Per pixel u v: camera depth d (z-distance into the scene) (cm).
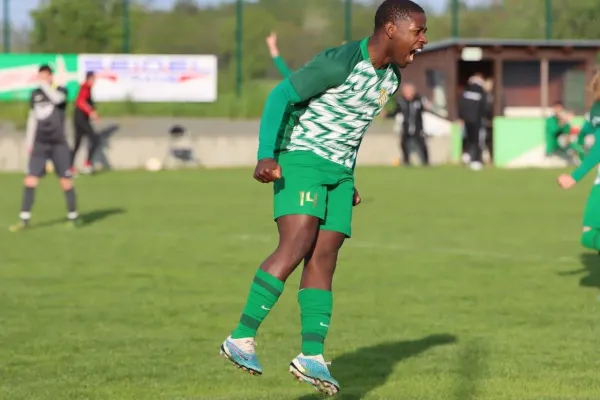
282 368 1683
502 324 2052
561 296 2373
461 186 5503
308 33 9925
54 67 8312
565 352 1792
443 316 2139
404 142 6931
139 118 8400
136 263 2905
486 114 6931
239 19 8762
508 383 1564
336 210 1313
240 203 4656
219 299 2342
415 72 7662
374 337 1930
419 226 3794
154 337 1938
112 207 4475
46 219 4019
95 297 2372
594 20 8019
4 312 2189
